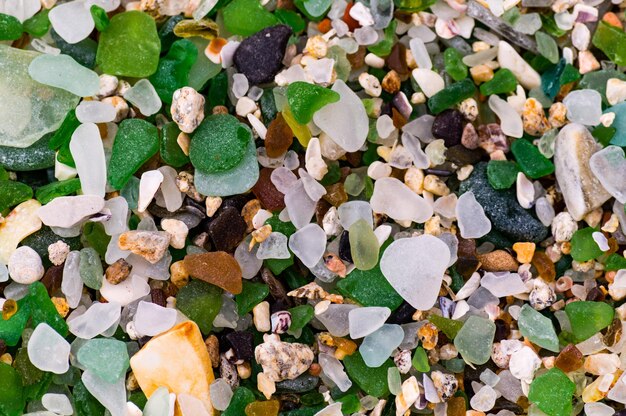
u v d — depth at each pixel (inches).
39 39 17.0
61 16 16.8
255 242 16.5
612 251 16.8
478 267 16.8
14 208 16.5
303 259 16.4
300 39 17.3
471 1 17.3
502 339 16.7
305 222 16.6
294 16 17.2
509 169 16.8
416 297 16.3
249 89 16.9
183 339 15.9
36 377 16.1
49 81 16.4
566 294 17.0
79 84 16.5
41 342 16.0
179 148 16.5
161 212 16.6
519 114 17.1
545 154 16.9
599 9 17.5
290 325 16.3
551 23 17.3
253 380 16.4
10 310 16.2
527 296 16.8
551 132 17.0
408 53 17.1
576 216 16.7
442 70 17.3
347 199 16.9
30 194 16.5
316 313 16.4
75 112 16.5
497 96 17.1
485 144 17.0
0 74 16.5
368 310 16.3
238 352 16.2
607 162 16.7
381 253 16.6
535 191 16.9
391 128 16.8
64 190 16.4
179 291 16.3
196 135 16.5
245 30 17.0
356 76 17.2
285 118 16.6
